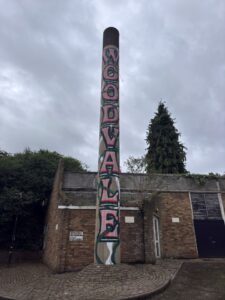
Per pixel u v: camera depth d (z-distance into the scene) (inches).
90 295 338.0
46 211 919.7
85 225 560.4
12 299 341.1
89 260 531.8
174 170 1256.8
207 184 784.9
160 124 1400.1
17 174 939.3
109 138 548.7
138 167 834.2
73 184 724.7
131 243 562.3
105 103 585.6
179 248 685.9
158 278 417.7
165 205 731.4
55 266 539.2
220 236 717.3
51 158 1108.5
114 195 502.6
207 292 366.0
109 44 652.1
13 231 841.5
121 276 420.2
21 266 695.7
